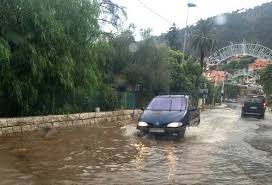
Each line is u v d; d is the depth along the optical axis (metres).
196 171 8.35
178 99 15.98
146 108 15.80
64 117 17.81
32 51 14.86
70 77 17.06
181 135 14.16
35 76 15.52
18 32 14.98
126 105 28.97
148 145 12.30
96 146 11.76
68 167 8.46
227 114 34.38
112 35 30.17
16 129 14.71
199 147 12.04
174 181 7.39
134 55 31.11
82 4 17.94
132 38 31.28
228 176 7.93
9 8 14.80
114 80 29.88
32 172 7.88
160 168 8.59
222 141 13.70
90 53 18.67
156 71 31.42
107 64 29.20
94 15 18.48
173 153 10.77
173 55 47.34
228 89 122.19
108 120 22.56
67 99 19.94
